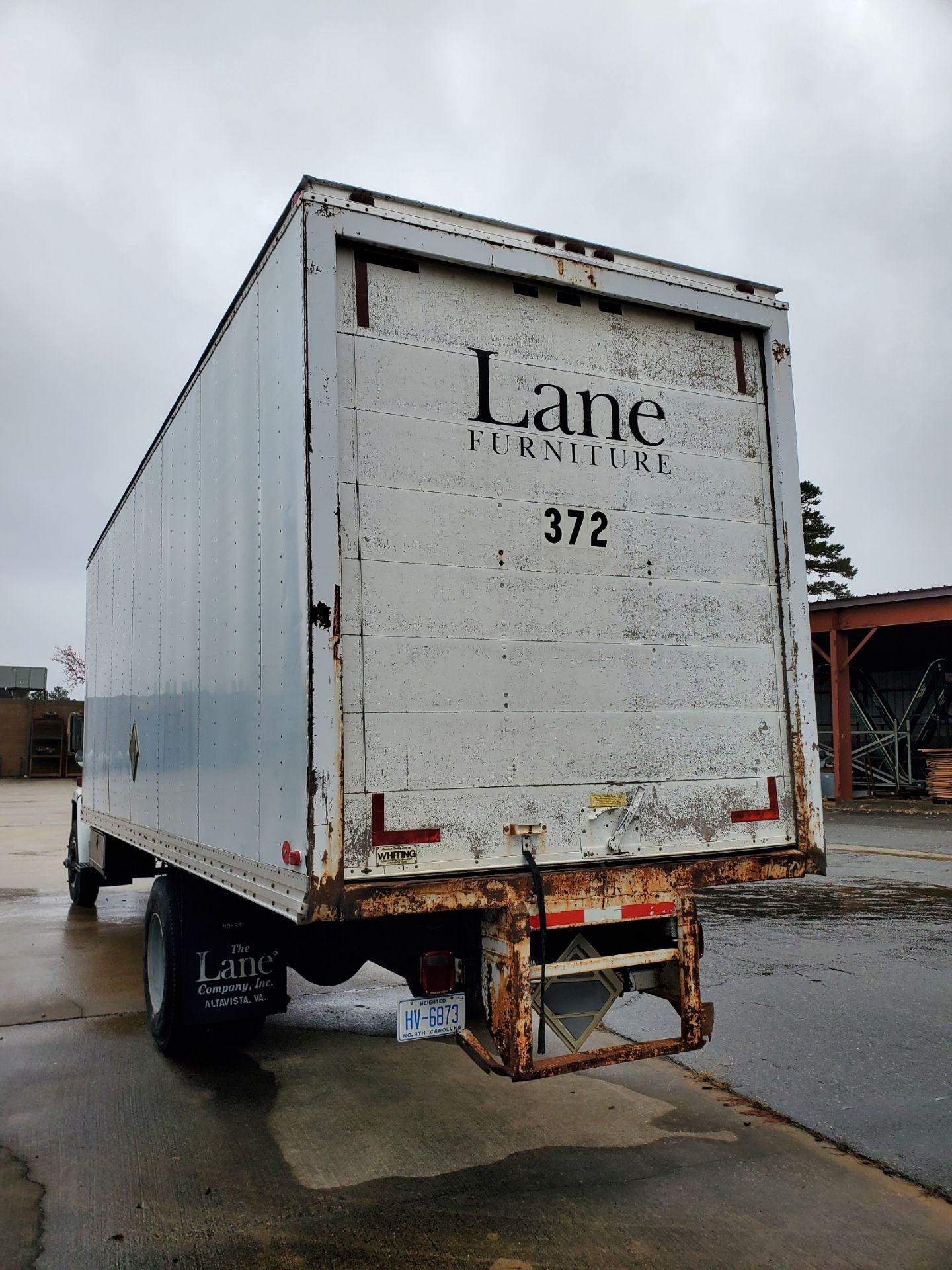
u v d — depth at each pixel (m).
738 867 4.03
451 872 3.50
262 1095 4.64
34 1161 3.89
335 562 3.33
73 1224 3.37
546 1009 3.73
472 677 3.63
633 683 3.98
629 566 4.04
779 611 4.40
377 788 3.40
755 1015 5.82
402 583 3.53
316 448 3.34
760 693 4.31
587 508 3.96
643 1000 6.30
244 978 4.98
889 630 23.31
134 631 6.64
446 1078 4.90
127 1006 6.23
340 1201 3.54
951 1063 4.96
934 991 6.32
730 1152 3.95
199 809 4.72
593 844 3.80
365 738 3.40
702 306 4.27
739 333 4.46
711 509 4.29
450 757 3.55
